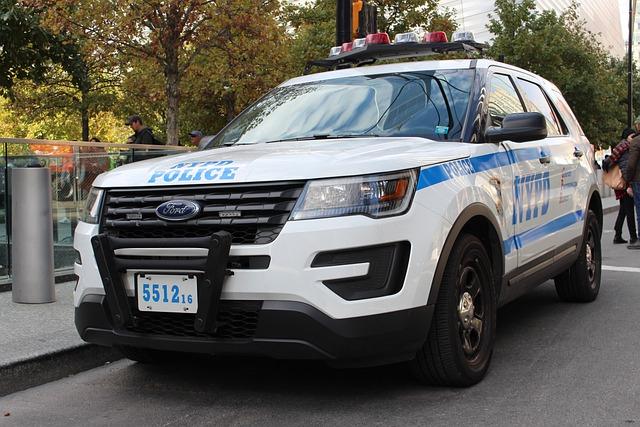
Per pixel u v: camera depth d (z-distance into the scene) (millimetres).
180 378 4672
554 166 5746
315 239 3557
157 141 12367
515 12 25859
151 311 3846
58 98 27516
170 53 14461
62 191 8039
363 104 5043
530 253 5164
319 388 4320
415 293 3730
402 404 3982
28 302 6512
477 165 4465
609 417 3746
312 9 24594
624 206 11562
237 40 14844
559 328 5805
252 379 4566
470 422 3689
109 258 3926
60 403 4293
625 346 5203
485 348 4406
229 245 3635
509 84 5609
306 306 3547
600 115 26875
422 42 5785
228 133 5398
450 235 3955
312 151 4023
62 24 13508
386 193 3707
